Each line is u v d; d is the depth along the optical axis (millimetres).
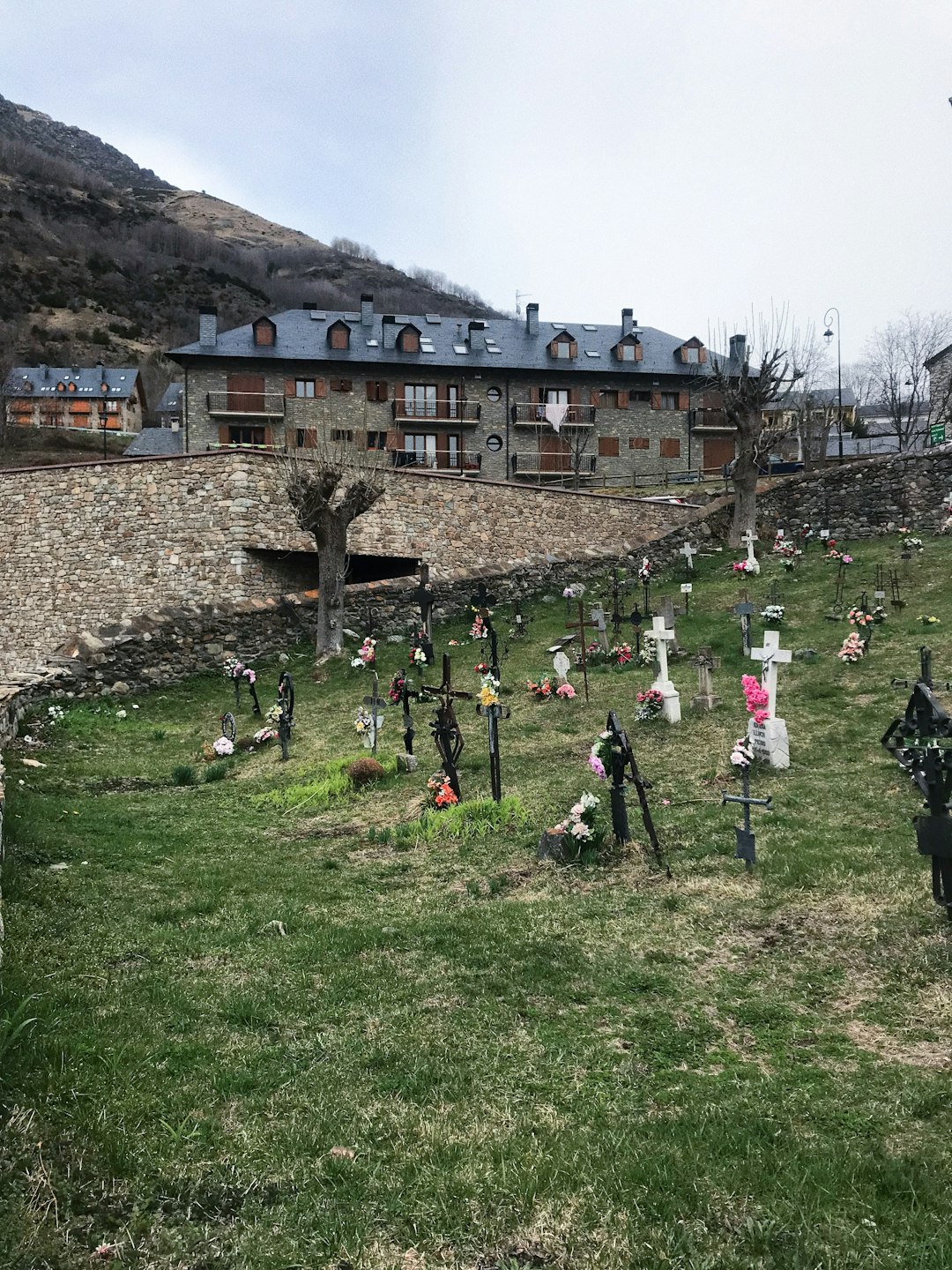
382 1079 4922
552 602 23984
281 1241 3629
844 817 9047
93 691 18516
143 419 79438
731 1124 4379
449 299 168750
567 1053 5199
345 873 8938
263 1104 4645
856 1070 4875
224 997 5902
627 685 15953
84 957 6504
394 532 24703
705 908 7289
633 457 46688
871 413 70250
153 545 24094
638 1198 3863
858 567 22078
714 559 25734
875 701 12781
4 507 25781
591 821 8883
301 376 43750
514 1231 3703
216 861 9344
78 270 116500
